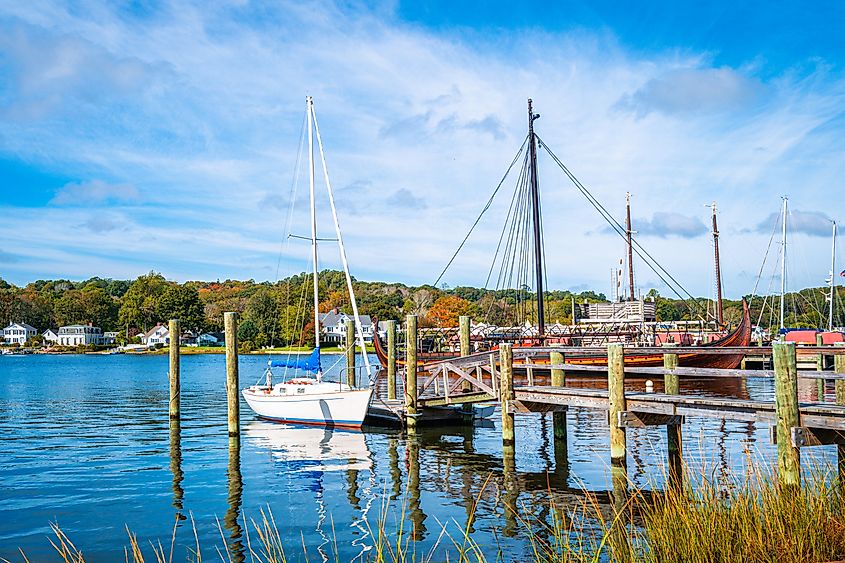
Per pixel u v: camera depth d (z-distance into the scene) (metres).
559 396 18.42
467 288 141.50
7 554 12.07
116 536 12.99
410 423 25.05
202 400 39.22
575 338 46.94
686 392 36.84
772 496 10.03
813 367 49.06
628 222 65.00
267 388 28.88
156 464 19.67
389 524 13.45
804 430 12.67
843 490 10.65
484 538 12.30
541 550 11.45
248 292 166.62
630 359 45.31
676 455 16.34
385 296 144.75
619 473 16.03
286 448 21.94
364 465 19.08
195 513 14.48
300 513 14.37
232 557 11.72
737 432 22.16
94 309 171.88
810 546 8.60
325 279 143.75
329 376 53.84
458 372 24.81
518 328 49.66
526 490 15.77
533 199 46.41
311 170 30.53
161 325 152.00
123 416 31.62
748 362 53.47
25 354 140.75
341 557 11.55
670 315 113.81
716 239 66.12
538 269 46.03
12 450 22.23
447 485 16.48
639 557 9.24
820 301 99.75
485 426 25.86
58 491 16.50
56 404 37.56
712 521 9.09
